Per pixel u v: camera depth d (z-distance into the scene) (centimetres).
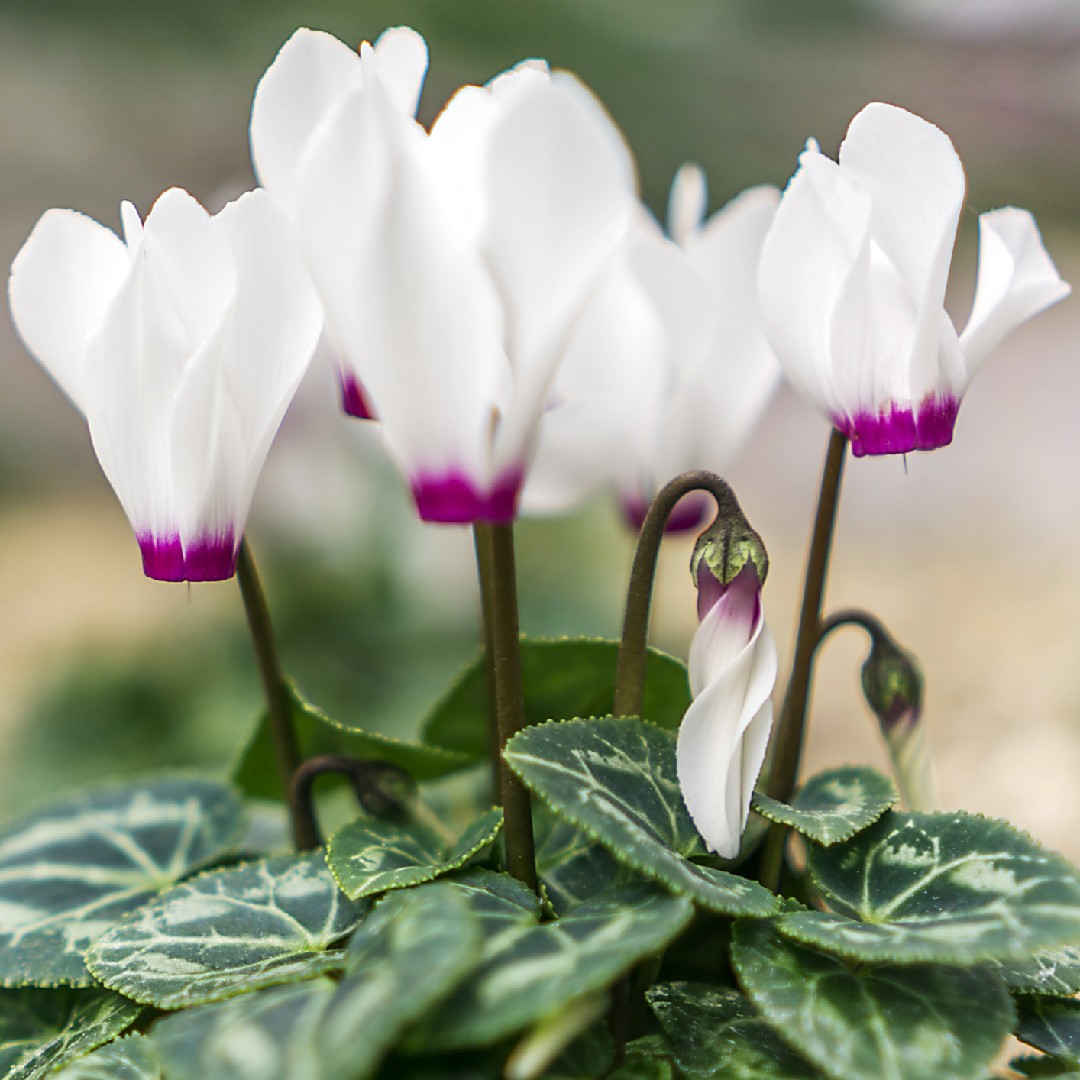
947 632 156
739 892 42
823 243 42
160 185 203
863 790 45
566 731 43
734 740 42
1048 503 192
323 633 104
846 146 42
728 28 205
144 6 187
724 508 43
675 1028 43
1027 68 261
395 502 101
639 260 47
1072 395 235
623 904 42
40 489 208
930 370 42
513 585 43
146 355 42
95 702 106
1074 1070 43
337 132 40
